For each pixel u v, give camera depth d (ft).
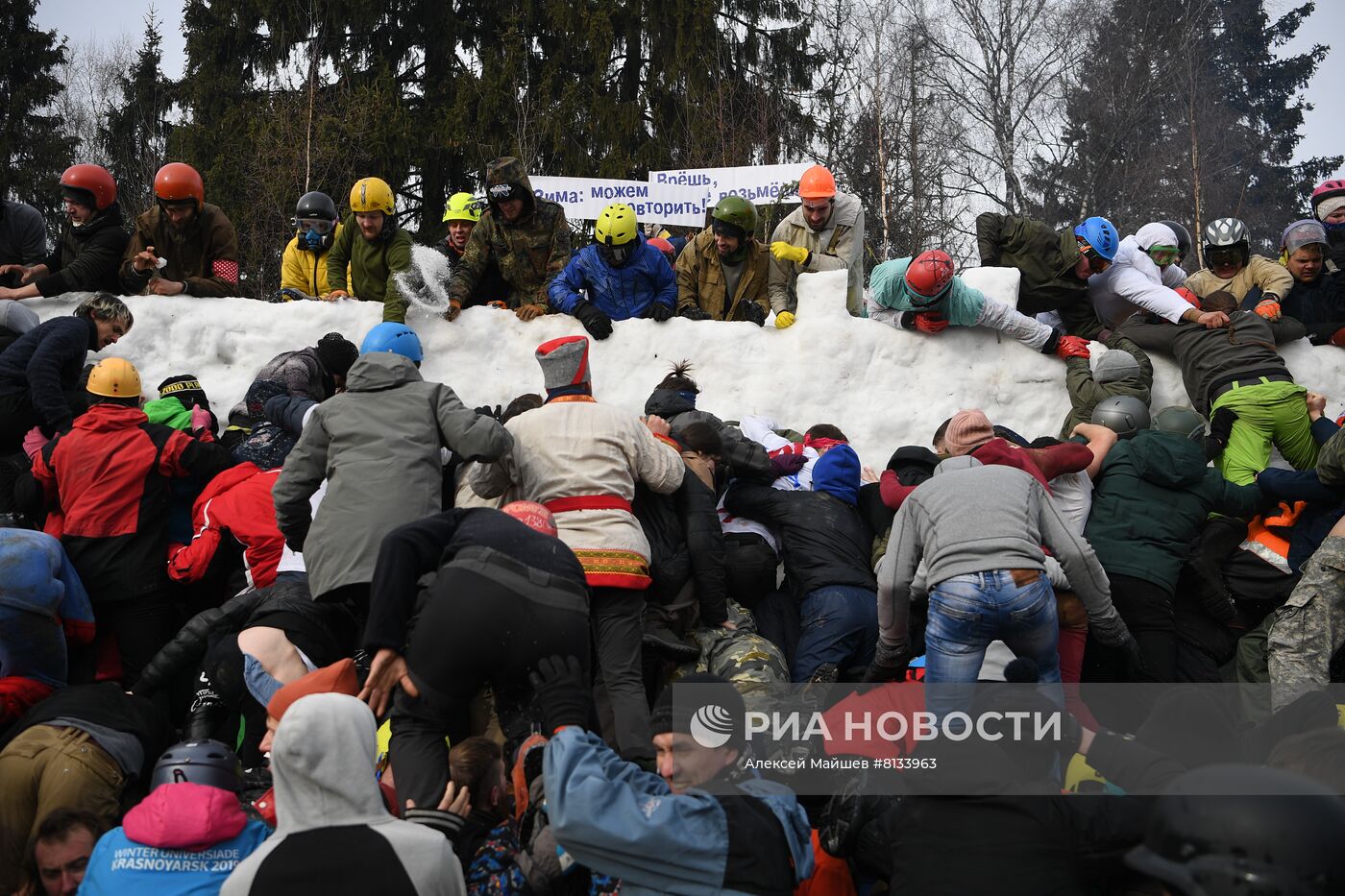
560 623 13.75
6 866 14.75
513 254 25.45
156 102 84.64
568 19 71.36
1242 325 23.82
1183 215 86.63
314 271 26.09
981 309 24.44
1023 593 16.33
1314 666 18.57
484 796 14.37
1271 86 97.30
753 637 18.56
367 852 11.35
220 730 18.31
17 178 82.69
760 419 23.30
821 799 15.67
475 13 75.92
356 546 15.67
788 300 25.55
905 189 76.02
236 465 20.47
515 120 70.44
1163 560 20.12
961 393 24.81
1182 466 20.58
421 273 24.85
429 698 13.73
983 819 12.23
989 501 16.97
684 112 69.82
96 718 15.74
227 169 70.69
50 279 24.84
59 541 19.36
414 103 74.54
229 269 25.81
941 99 85.87
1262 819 8.16
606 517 16.83
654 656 18.04
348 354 22.63
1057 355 24.88
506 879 13.10
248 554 19.11
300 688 15.52
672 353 24.77
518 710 14.17
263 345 24.68
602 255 25.00
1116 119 89.04
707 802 12.05
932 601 16.80
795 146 73.00
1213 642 20.45
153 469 20.02
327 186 69.77
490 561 13.80
